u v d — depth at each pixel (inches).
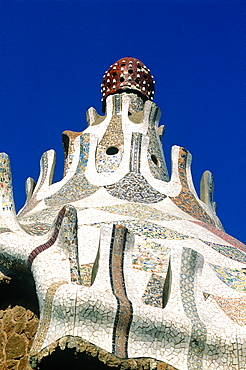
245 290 422.0
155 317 347.9
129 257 378.6
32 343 381.1
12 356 388.2
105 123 639.1
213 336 354.0
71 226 393.7
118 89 701.9
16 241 406.0
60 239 392.8
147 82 713.0
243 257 476.1
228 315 386.3
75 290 343.3
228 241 501.4
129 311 343.3
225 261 456.1
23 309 403.2
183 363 344.5
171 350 346.3
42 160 619.8
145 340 343.3
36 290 369.1
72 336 333.4
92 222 465.1
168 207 532.1
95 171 572.4
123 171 568.1
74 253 385.4
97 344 333.4
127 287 360.8
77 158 595.5
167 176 615.8
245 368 346.9
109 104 657.0
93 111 671.1
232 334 355.6
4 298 414.3
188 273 381.7
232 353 351.6
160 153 631.8
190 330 351.3
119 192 537.6
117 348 335.6
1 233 417.4
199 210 557.9
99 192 537.6
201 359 349.4
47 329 344.2
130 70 709.9
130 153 587.5
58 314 342.0
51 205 532.4
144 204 523.2
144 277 401.4
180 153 605.0
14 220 428.8
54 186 572.1
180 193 566.3
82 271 397.1
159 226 474.0
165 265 416.5
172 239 458.0
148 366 338.0
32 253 389.7
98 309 339.6
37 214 504.7
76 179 569.3
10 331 397.1
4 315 404.8
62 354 336.2
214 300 398.9
